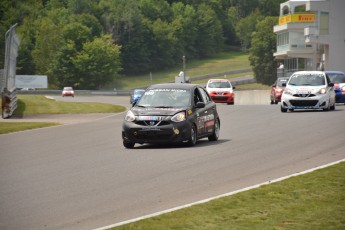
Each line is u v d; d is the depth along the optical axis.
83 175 19.36
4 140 32.19
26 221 13.56
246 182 17.30
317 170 18.11
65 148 27.28
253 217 12.97
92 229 12.77
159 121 25.91
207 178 18.12
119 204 15.02
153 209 14.40
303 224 12.37
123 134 26.36
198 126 26.78
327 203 14.09
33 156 24.72
